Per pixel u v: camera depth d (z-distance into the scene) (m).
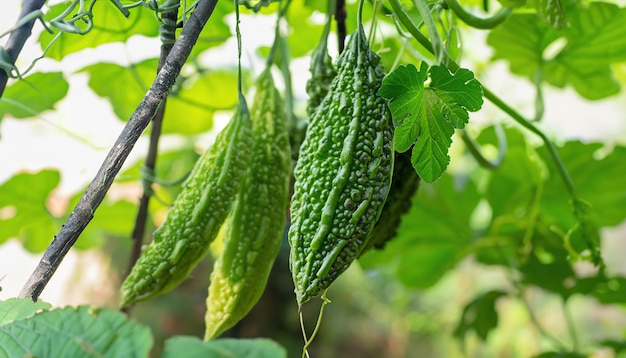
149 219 1.30
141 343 0.53
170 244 0.69
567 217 1.16
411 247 1.25
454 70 0.67
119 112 0.95
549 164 1.10
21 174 1.00
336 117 0.60
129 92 0.94
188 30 0.60
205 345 0.53
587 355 1.21
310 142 0.61
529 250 1.20
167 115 1.07
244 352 0.53
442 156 0.61
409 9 0.86
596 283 1.18
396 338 3.10
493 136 1.12
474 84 0.60
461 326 1.29
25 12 0.64
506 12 0.77
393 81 0.59
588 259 0.91
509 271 1.26
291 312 2.56
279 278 2.51
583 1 0.95
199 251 0.70
